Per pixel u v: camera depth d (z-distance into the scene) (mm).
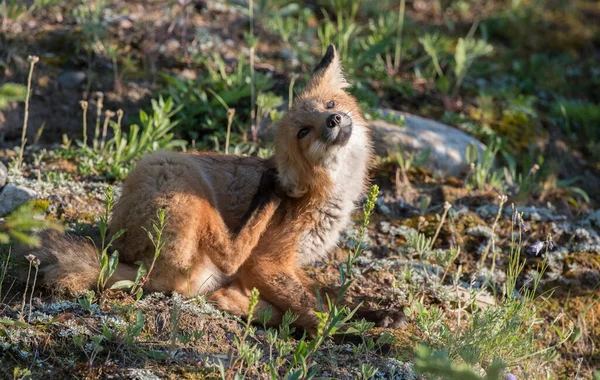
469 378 6105
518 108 15039
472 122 14414
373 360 8250
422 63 16078
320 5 17562
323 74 10156
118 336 7930
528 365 8930
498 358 7891
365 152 9992
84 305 8148
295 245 9297
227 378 7336
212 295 8977
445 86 14586
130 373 7512
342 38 15039
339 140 9219
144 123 12211
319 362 8109
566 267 11133
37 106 13172
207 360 7777
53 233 8891
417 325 9148
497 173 12953
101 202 11016
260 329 8836
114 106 13492
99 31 14414
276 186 9352
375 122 13250
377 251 11070
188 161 9172
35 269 8781
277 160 9508
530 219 11953
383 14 17219
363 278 10312
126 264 8953
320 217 9477
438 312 9102
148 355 7777
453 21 18109
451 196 12328
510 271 9625
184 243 8680
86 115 13266
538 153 14164
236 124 13344
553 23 18609
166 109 12414
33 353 7691
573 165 14273
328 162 9289
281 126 9531
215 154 10008
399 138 13008
